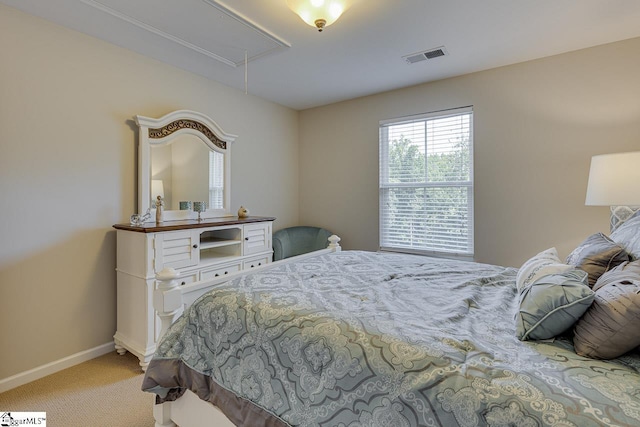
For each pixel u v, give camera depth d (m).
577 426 0.70
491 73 2.97
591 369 0.88
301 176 4.30
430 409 0.86
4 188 1.98
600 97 2.53
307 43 2.44
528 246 2.86
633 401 0.75
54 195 2.19
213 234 3.16
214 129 3.10
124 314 2.41
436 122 3.33
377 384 0.96
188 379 1.38
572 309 1.02
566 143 2.67
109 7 1.98
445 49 2.56
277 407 1.13
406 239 3.55
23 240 2.06
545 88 2.74
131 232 2.31
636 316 0.88
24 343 2.08
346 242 3.94
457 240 3.24
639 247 1.43
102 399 1.90
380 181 3.68
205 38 2.36
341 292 1.53
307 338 1.14
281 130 4.06
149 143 2.62
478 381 0.85
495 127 2.97
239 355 1.27
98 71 2.38
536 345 1.04
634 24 2.21
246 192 3.62
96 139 2.39
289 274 1.86
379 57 2.70
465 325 1.18
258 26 2.20
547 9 2.02
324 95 3.70
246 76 3.12
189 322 1.44
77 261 2.31
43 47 2.12
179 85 2.91
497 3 1.95
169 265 2.34
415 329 1.12
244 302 1.37
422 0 1.91
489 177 3.02
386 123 3.60
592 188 2.09
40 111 2.11
